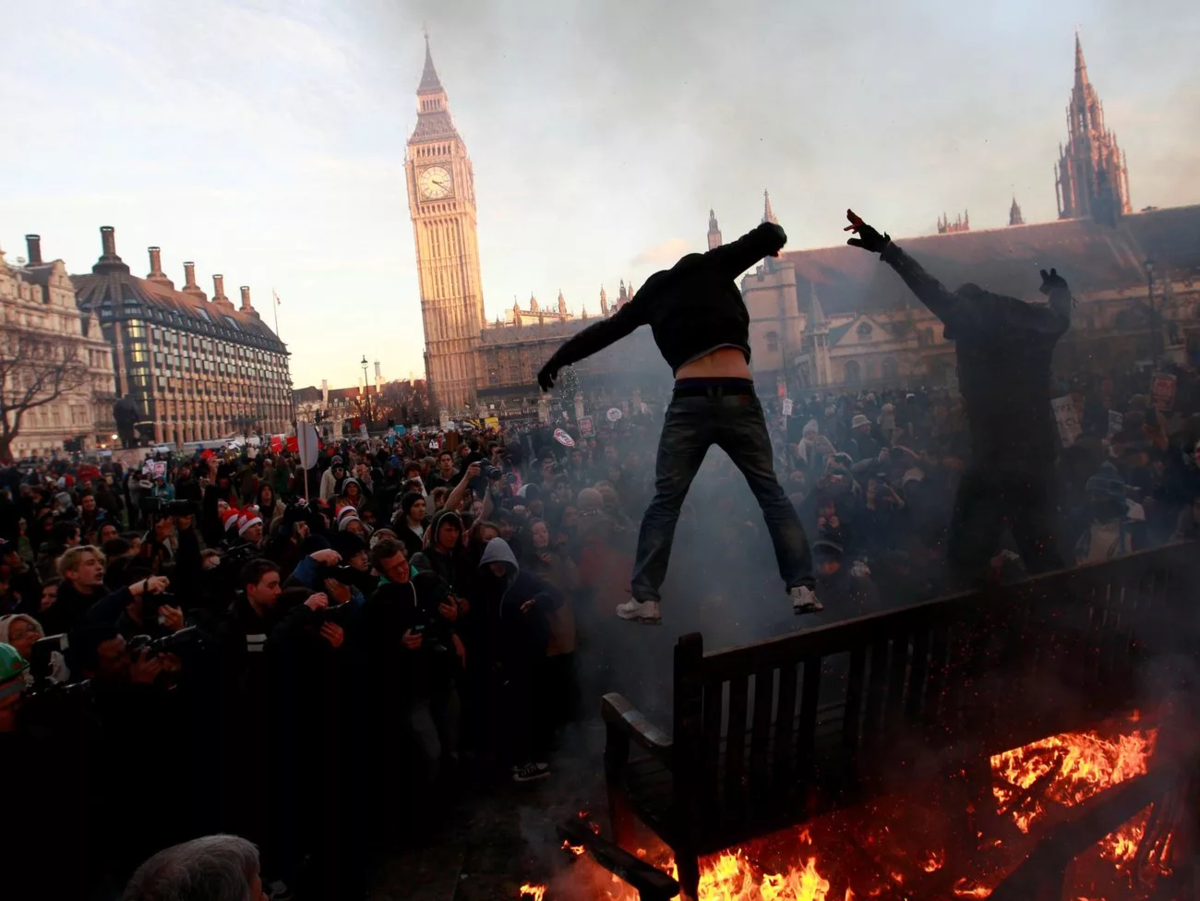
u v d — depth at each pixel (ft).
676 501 9.04
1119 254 236.43
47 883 11.38
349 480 35.58
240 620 14.49
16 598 23.11
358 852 13.53
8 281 267.18
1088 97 266.77
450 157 443.73
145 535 25.61
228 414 463.01
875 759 9.46
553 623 18.07
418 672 15.76
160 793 13.58
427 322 444.96
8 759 11.24
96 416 313.53
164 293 422.82
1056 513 12.70
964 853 10.25
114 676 13.32
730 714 8.60
